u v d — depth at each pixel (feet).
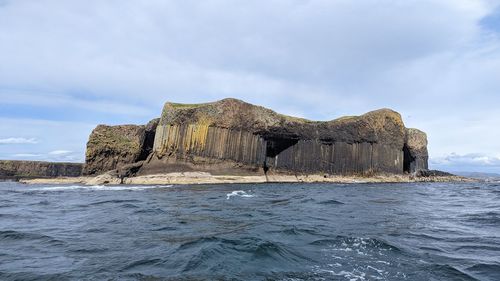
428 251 47.14
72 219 75.46
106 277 36.47
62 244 51.21
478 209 94.32
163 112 265.54
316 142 283.59
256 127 265.54
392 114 311.47
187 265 39.73
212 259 41.73
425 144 341.41
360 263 41.60
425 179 319.47
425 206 101.45
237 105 263.49
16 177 387.75
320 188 192.34
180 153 250.98
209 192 151.74
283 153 278.26
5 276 37.04
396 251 46.78
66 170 402.11
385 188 197.67
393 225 66.64
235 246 47.39
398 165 310.86
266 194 143.02
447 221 72.18
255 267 39.42
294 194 144.25
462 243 51.85
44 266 40.52
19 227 65.72
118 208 94.17
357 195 141.90
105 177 229.25
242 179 249.34
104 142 260.83
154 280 35.45
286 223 67.97
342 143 288.30
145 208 92.99
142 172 246.47
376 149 295.69
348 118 297.53
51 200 119.65
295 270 38.83
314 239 53.11
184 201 112.16
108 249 47.96
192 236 55.57
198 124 253.65
